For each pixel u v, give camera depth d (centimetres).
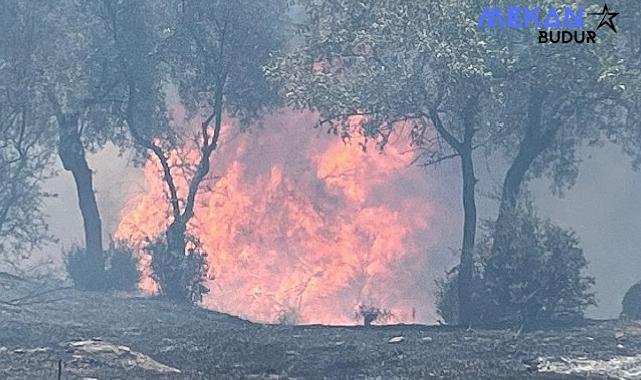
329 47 2817
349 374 1584
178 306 2742
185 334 2105
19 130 3108
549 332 2084
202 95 3531
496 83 2553
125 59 3206
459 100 2600
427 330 2220
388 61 2711
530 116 2702
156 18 3403
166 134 3588
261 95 3478
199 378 1493
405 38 2578
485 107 2880
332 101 2698
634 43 2730
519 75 2597
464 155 2667
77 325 2142
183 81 3472
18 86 2864
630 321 2288
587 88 2578
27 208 3228
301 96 2752
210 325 2342
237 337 2059
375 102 2694
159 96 3503
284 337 2077
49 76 3023
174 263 3119
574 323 2259
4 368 1500
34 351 1691
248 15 3362
